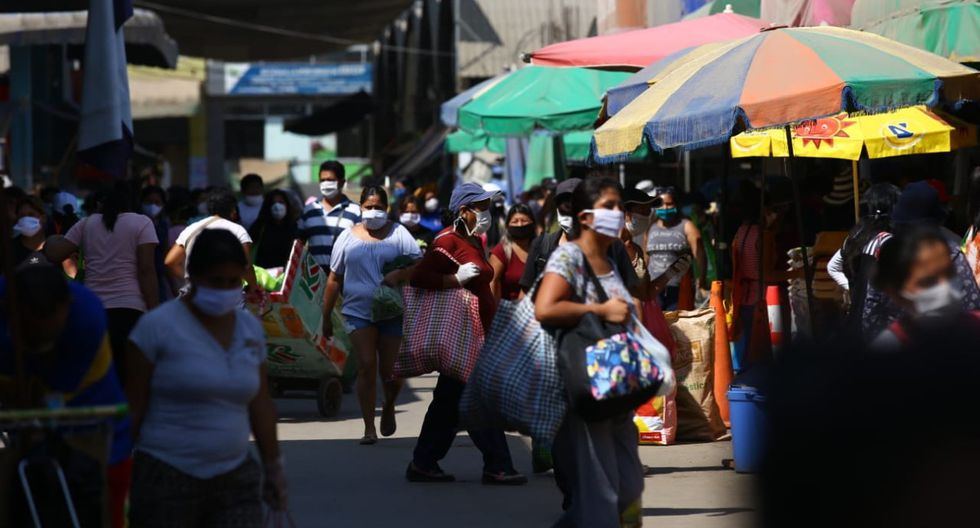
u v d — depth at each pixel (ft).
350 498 61.93
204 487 37.63
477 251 65.92
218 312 37.06
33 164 252.42
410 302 65.87
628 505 46.65
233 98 419.33
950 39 74.33
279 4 235.81
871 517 24.52
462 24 230.89
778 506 25.40
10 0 83.15
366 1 237.45
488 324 66.13
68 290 36.11
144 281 70.38
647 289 63.87
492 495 62.64
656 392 44.32
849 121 89.20
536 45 229.66
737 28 93.40
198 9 242.58
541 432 44.62
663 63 74.43
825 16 94.53
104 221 70.28
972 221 65.67
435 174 293.64
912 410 24.52
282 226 99.91
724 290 85.61
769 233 84.64
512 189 204.33
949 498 24.16
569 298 44.96
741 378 59.57
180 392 37.32
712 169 173.58
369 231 77.15
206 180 420.77
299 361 90.38
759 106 59.82
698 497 60.08
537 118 115.14
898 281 38.24
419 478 66.18
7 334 35.99
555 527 46.55
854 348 25.88
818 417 25.13
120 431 37.06
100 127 66.18
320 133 363.76
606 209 45.34
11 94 238.27
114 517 37.70
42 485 35.04
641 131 63.36
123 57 67.87
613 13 159.53
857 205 92.94
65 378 36.96
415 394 103.50
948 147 88.28
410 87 319.88
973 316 28.37
